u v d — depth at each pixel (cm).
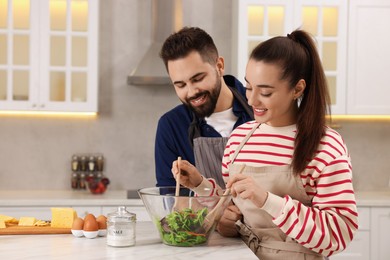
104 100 443
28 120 438
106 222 191
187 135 238
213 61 210
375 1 420
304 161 165
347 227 159
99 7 441
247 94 169
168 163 241
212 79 209
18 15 405
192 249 173
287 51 164
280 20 414
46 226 203
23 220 205
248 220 181
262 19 413
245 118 232
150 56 423
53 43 407
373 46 421
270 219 175
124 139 445
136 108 445
